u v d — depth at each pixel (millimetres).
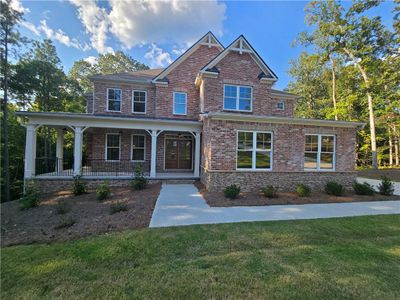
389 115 22234
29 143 9984
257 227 5418
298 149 10273
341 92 25281
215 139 9461
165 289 2973
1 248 4312
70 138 24203
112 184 10773
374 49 17812
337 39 19766
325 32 20438
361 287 3035
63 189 10188
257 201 8055
